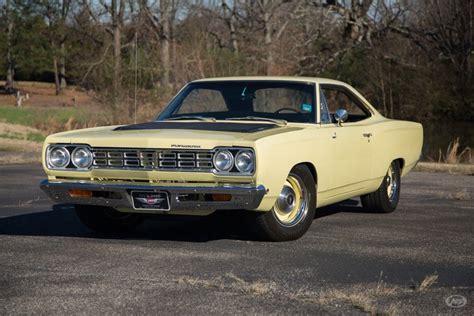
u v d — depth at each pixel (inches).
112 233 312.3
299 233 294.2
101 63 1192.8
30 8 3289.9
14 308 202.4
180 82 1207.6
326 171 308.2
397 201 379.6
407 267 252.2
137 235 306.5
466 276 240.7
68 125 1168.8
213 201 270.4
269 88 325.7
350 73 1621.6
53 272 240.4
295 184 293.6
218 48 1305.4
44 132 1201.4
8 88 3336.6
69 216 357.1
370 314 198.4
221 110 324.8
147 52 1244.5
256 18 1884.8
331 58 1583.4
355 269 248.1
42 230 319.0
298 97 321.1
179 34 1931.6
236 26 2118.6
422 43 1654.8
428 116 1615.4
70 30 3139.8
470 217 359.9
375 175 350.3
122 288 221.5
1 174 565.0
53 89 3535.9
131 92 1184.2
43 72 3791.8
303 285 226.7
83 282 228.1
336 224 335.3
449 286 227.8
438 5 1636.3
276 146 273.7
